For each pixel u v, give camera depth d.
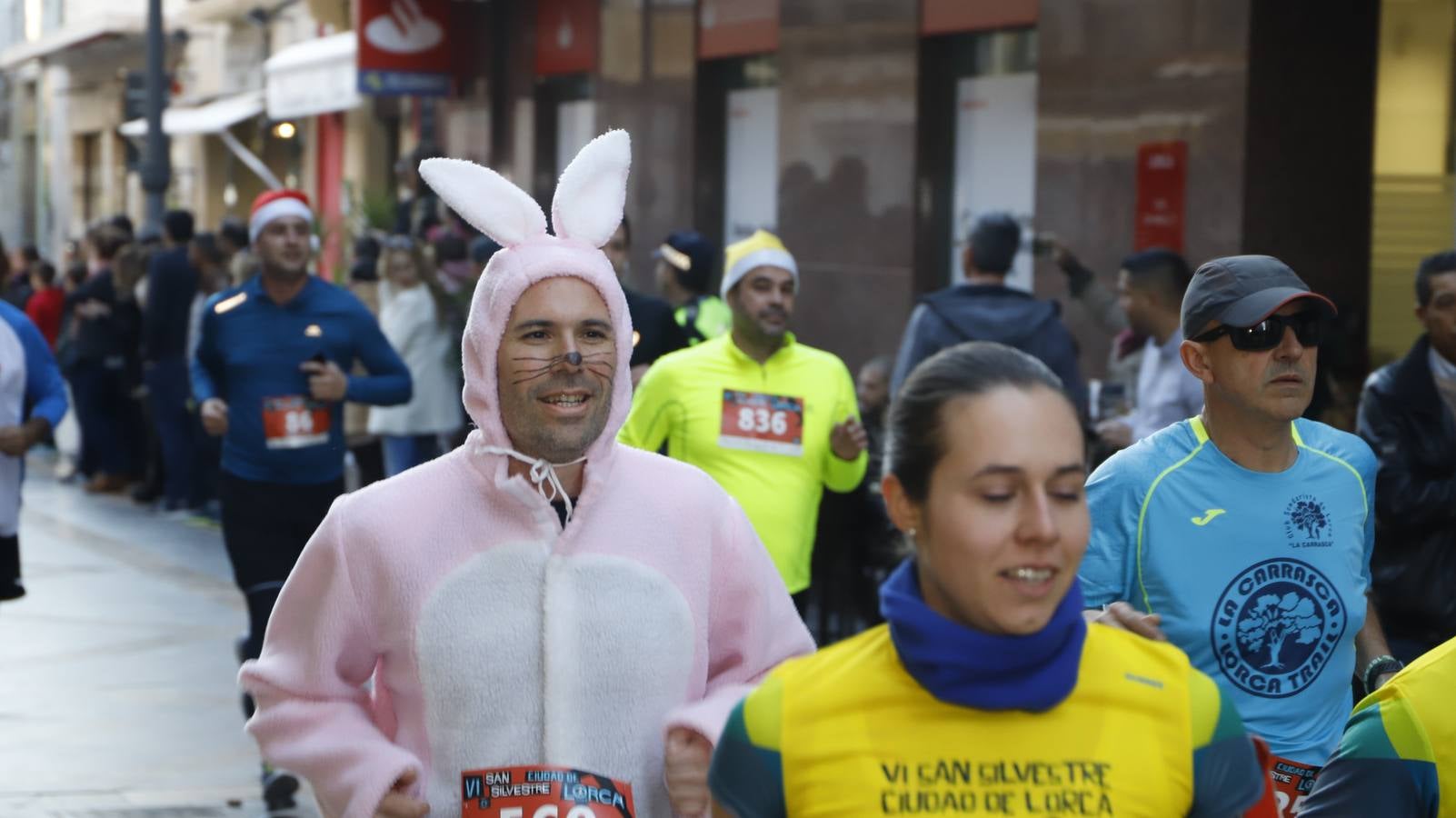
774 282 8.82
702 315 11.99
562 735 4.56
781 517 8.84
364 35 24.70
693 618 4.74
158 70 27.20
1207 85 13.34
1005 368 3.33
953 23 16.25
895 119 16.89
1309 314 5.27
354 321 10.18
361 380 10.11
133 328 22.36
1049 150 14.72
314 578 4.71
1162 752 3.36
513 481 4.58
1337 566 5.35
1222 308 5.27
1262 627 5.30
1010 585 3.27
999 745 3.33
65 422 31.47
